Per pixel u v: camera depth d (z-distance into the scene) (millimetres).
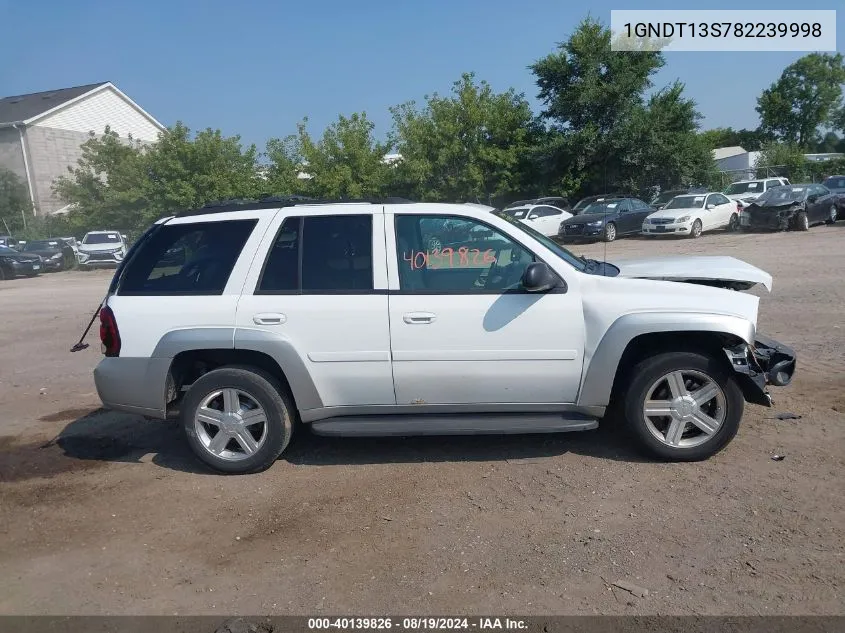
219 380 5113
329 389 5066
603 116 33719
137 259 5305
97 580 3916
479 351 4938
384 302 4953
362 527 4355
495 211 5340
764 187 30688
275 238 5148
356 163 31516
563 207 31953
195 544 4266
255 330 5008
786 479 4691
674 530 4125
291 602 3613
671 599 3480
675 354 4910
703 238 24000
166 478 5273
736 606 3404
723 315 4793
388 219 5102
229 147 33625
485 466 5172
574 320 4887
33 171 44438
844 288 11672
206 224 5293
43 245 32281
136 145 48969
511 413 5117
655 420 5066
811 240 20328
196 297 5113
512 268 5008
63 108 45719
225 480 5172
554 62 33688
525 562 3867
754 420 5754
